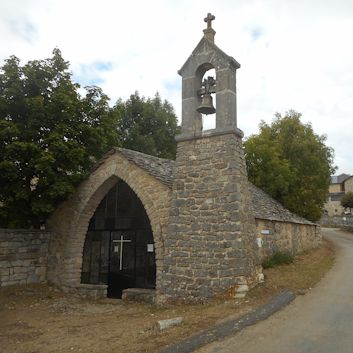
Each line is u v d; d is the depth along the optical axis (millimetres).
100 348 7133
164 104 36500
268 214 16734
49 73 14297
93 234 15086
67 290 14273
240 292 10117
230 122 11242
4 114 13758
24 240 14664
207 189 11211
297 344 6734
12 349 7578
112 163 14070
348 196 50562
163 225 12227
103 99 15555
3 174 13031
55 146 13398
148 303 12141
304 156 27578
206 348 6621
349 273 14539
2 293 13414
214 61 11805
